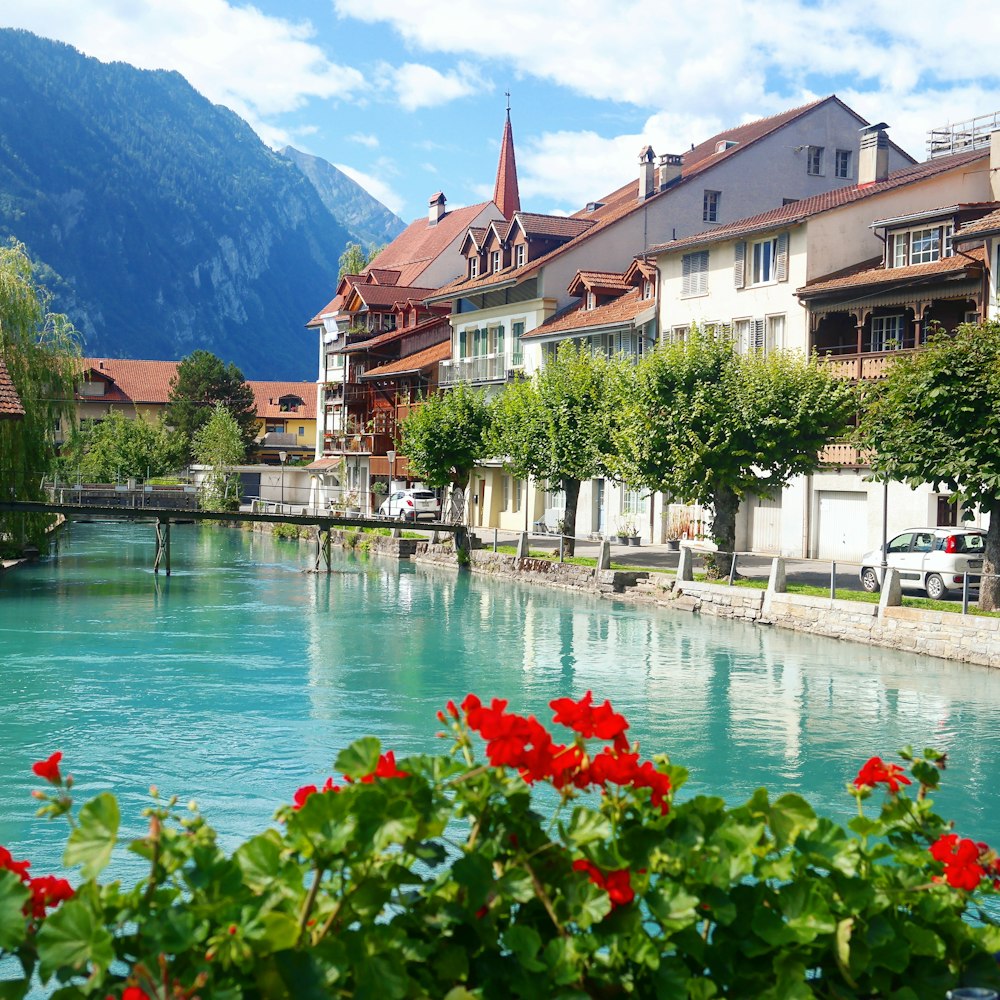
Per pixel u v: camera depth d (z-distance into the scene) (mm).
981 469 22422
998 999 3484
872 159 42312
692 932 3459
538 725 3561
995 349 23000
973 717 16953
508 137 79875
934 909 3672
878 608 24250
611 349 47969
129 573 42000
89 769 13867
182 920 3031
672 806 3797
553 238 55719
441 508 58188
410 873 3363
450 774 3664
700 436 31484
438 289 70750
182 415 99438
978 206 33906
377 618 29406
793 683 19797
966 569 21953
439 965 3277
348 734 15859
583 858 3500
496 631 26906
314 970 3012
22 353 41312
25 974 3229
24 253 42688
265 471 86500
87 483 77000
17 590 35438
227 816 11844
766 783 13234
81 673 20750
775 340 40000
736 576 31734
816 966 3623
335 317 78812
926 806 4309
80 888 3141
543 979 3248
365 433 67875
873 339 37344
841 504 36750
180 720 16703
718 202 52906
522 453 40625
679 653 23344
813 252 38188
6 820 11828
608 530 47906
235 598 34094
